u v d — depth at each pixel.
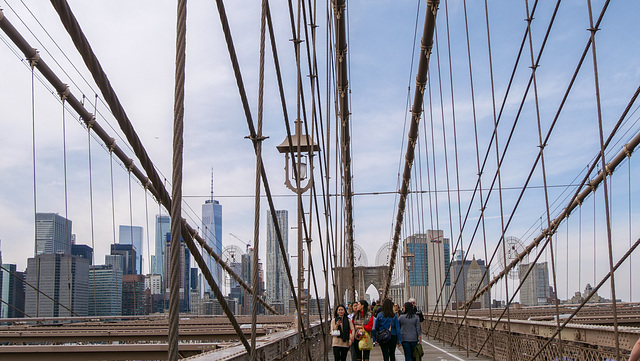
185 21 2.78
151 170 2.94
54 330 22.67
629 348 7.47
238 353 5.99
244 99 4.21
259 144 4.72
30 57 9.51
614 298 7.07
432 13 15.38
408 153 25.23
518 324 12.79
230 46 3.72
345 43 18.28
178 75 2.75
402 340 12.27
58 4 2.17
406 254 36.06
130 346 16.84
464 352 18.52
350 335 11.42
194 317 31.30
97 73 2.44
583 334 9.04
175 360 2.59
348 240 31.31
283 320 29.58
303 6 8.16
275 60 5.38
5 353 16.86
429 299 35.81
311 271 10.27
